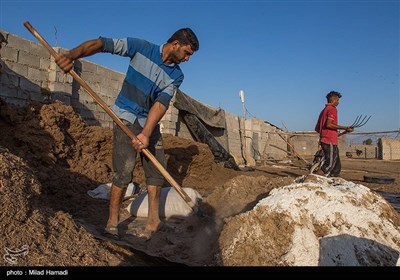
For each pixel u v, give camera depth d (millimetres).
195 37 3947
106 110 3713
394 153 29328
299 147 31844
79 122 6527
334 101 7762
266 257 2971
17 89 7586
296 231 3047
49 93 8266
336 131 7770
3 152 3383
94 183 5957
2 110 5785
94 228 4062
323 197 3277
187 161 8586
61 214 3270
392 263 2938
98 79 9953
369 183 11992
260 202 3367
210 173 9055
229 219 3445
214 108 16891
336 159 7781
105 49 3775
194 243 3736
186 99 13484
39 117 5926
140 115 3988
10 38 7422
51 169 5656
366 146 33906
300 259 2908
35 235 2768
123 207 5219
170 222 4527
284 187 3520
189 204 3875
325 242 2998
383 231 3170
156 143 4254
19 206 2887
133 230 4188
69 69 3578
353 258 2926
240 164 18312
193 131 13570
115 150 3883
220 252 3195
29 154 5613
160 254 3428
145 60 3932
